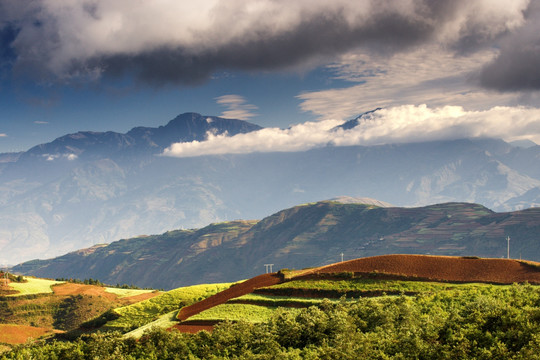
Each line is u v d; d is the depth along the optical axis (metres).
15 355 99.06
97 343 96.44
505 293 84.94
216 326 92.50
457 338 62.59
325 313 89.88
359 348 66.25
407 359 61.31
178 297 174.62
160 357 86.56
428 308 83.12
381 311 81.00
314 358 68.00
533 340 57.44
